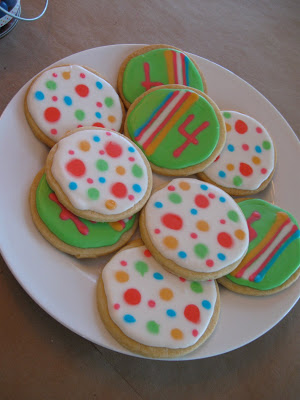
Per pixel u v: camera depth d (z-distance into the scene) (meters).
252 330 0.23
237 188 0.27
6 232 0.21
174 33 0.37
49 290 0.21
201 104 0.27
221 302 0.24
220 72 0.31
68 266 0.22
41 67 0.32
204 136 0.27
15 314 0.24
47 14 0.34
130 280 0.22
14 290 0.24
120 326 0.21
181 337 0.21
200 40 0.38
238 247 0.24
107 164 0.24
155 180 0.26
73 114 0.25
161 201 0.25
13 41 0.32
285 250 0.25
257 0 0.42
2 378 0.22
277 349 0.27
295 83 0.38
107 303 0.21
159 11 0.38
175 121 0.27
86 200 0.22
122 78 0.28
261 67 0.38
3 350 0.23
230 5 0.41
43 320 0.24
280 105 0.37
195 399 0.24
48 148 0.25
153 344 0.21
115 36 0.35
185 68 0.29
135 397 0.24
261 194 0.29
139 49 0.29
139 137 0.26
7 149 0.24
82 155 0.23
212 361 0.25
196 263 0.23
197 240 0.24
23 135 0.24
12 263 0.21
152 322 0.21
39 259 0.22
